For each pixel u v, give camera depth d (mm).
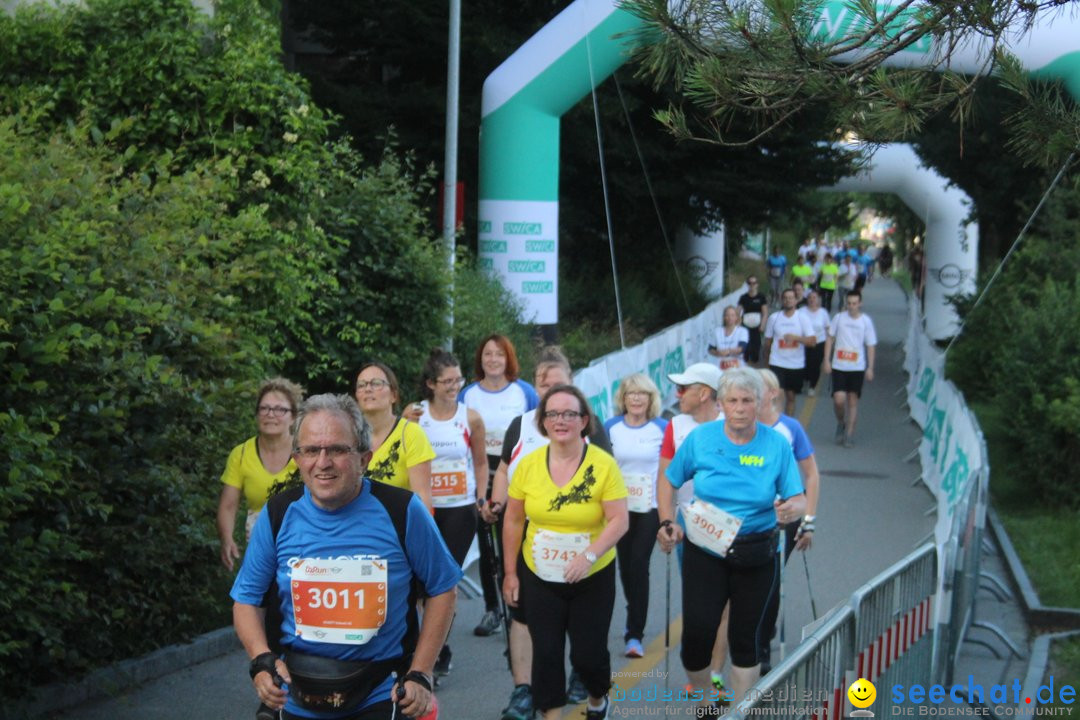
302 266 11844
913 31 5121
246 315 9695
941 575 7316
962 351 16469
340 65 25406
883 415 20953
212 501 8094
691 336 23516
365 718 4246
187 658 7898
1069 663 8430
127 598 7332
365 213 13633
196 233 8453
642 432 8156
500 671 7988
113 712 6977
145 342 7492
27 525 6332
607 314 26094
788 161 25422
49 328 6363
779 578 6879
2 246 6496
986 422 14633
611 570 6398
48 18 11492
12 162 7402
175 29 11414
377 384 6883
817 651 4781
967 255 31250
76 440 6793
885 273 68000
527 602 6355
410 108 22141
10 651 6246
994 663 8414
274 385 7312
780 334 18391
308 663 4223
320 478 4129
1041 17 5551
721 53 5152
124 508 7191
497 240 18844
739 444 6602
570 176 25688
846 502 14023
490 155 18688
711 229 28281
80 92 11266
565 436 6266
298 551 4207
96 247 7148
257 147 11602
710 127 5477
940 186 30953
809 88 5141
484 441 8273
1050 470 13219
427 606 4289
